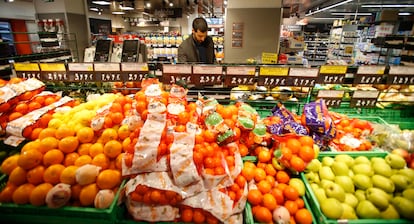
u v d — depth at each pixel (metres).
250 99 2.05
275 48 4.62
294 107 2.04
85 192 1.22
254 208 1.28
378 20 7.00
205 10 14.04
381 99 2.01
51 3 5.54
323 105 1.69
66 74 1.89
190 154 1.22
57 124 1.47
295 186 1.34
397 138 1.62
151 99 1.45
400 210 1.17
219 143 1.36
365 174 1.34
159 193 1.19
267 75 1.76
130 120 1.42
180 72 1.79
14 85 1.66
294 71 1.74
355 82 1.78
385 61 6.10
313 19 20.45
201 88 2.12
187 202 1.21
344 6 11.95
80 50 6.07
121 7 6.64
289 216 1.23
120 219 1.27
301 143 1.43
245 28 4.55
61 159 1.32
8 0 8.48
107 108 1.56
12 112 1.62
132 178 1.27
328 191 1.28
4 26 9.45
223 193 1.25
